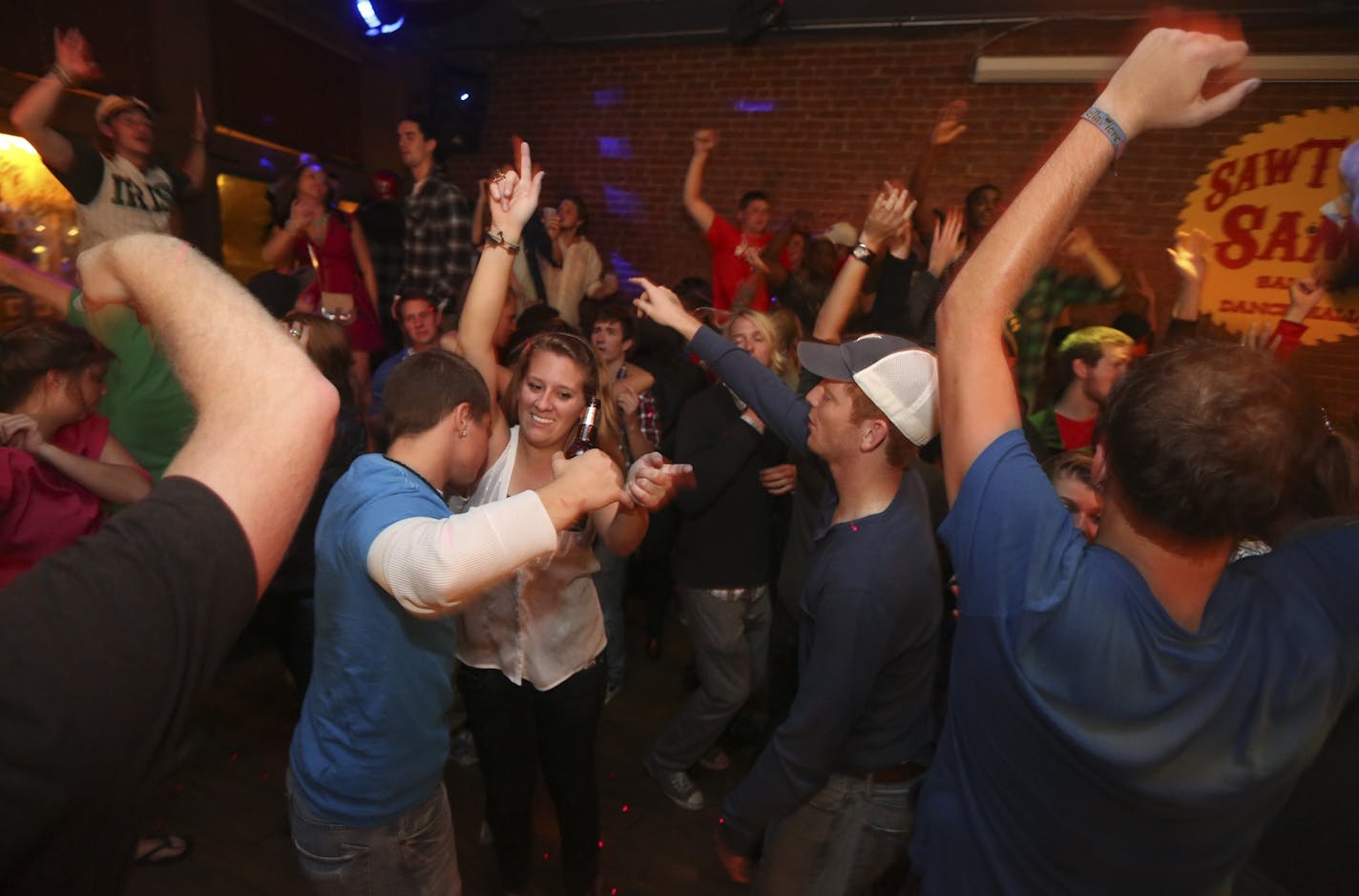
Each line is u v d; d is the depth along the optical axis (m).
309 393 0.57
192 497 0.50
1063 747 0.74
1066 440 2.62
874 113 5.21
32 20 3.83
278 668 3.09
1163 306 4.70
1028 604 0.74
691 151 5.77
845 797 1.42
